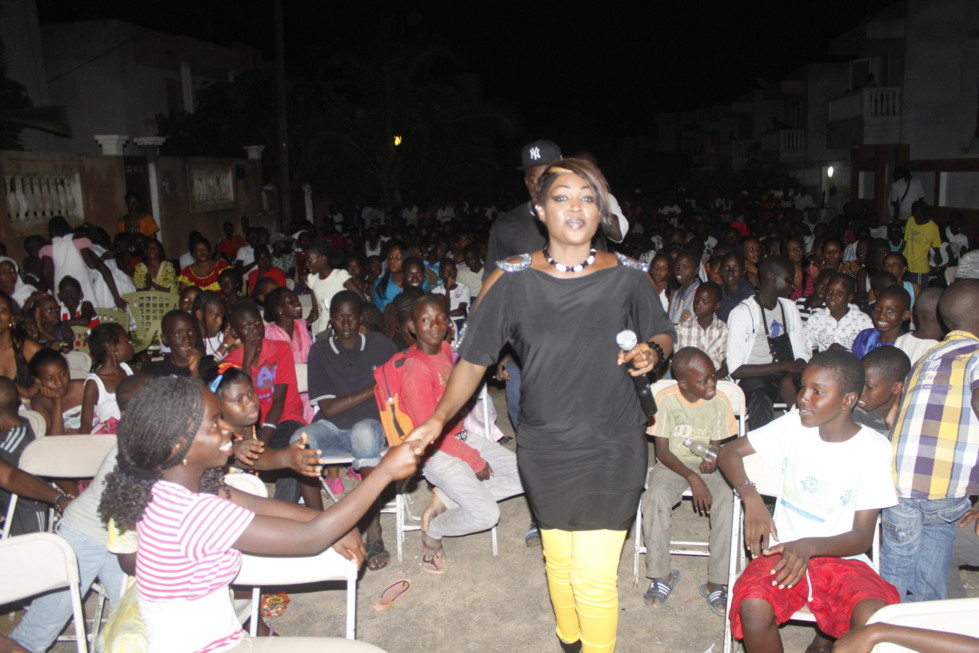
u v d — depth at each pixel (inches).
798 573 118.2
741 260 246.1
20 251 454.3
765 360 213.3
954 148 830.5
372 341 199.3
